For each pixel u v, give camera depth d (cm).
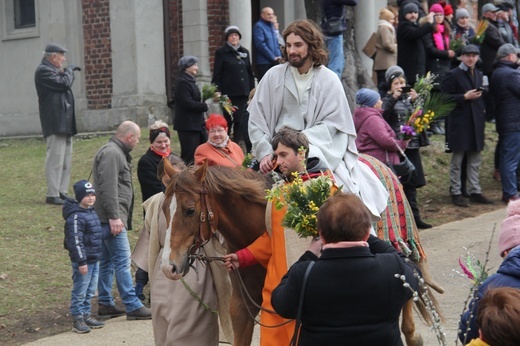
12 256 1015
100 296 877
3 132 1952
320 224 439
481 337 335
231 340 644
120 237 861
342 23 1404
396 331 440
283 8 1970
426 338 761
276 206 534
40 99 1266
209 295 636
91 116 1812
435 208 1280
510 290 336
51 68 1271
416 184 1163
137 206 1231
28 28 1928
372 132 1016
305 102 647
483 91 1281
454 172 1291
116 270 862
